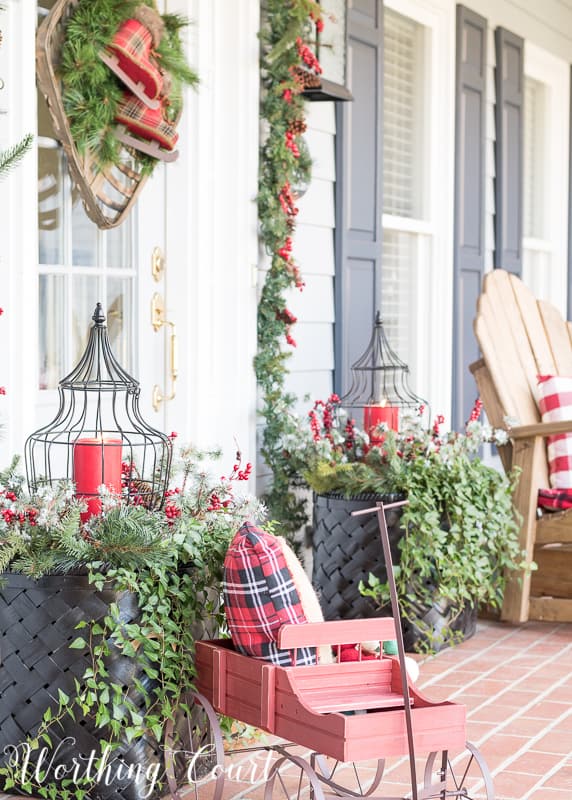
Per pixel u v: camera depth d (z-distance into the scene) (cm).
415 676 288
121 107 346
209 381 403
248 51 407
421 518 376
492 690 350
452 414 581
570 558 427
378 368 443
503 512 398
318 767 276
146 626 255
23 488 302
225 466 408
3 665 258
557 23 709
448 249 578
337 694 242
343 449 414
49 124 337
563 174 732
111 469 272
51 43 324
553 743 302
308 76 423
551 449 455
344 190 477
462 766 285
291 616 247
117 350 372
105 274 364
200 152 396
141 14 346
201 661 261
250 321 414
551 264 740
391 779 276
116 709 247
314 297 462
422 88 569
